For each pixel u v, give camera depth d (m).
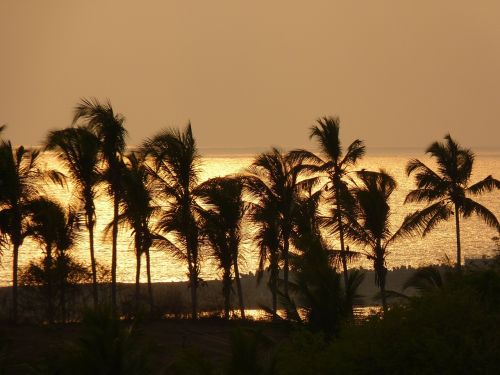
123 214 77.19
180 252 79.81
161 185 77.50
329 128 79.75
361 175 78.50
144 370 37.28
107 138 72.81
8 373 53.44
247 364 33.47
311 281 47.78
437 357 35.75
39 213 75.62
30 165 76.06
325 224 80.19
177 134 76.88
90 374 35.66
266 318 75.19
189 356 34.38
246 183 79.19
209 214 77.75
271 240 78.31
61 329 67.44
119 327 37.84
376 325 37.72
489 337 36.81
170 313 79.88
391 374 36.22
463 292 39.44
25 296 78.69
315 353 38.31
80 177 73.38
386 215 75.00
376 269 75.00
